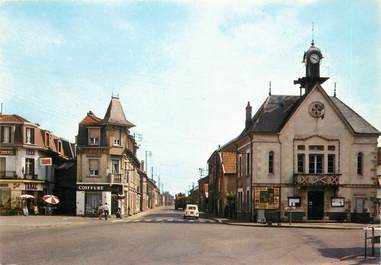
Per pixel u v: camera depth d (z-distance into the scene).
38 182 60.00
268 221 45.12
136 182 81.50
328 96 48.25
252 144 48.09
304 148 48.03
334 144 48.06
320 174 47.12
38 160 60.78
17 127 59.06
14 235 28.17
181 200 115.06
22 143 58.53
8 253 19.38
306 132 48.16
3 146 58.28
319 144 48.03
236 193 57.41
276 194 47.47
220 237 28.23
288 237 29.34
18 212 57.28
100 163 59.91
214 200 79.25
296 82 52.72
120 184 60.38
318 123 48.22
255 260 18.36
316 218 47.41
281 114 50.00
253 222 46.78
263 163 47.72
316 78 51.50
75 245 22.52
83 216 58.16
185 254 19.64
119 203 60.25
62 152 72.75
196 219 56.62
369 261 18.45
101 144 60.09
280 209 47.25
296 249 22.67
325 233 33.53
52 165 66.06
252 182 47.72
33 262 16.84
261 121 49.16
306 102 48.41
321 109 48.25
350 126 48.09
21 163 58.66
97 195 59.75
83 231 31.72
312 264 17.55
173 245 22.95
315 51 51.69
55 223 40.81
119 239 25.72
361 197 47.62
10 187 57.91
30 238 26.12
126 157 64.06
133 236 27.75
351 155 48.00
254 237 28.80
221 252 20.66
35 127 60.56
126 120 61.97
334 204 47.25
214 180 79.50
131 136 70.56
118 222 46.06
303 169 47.97
